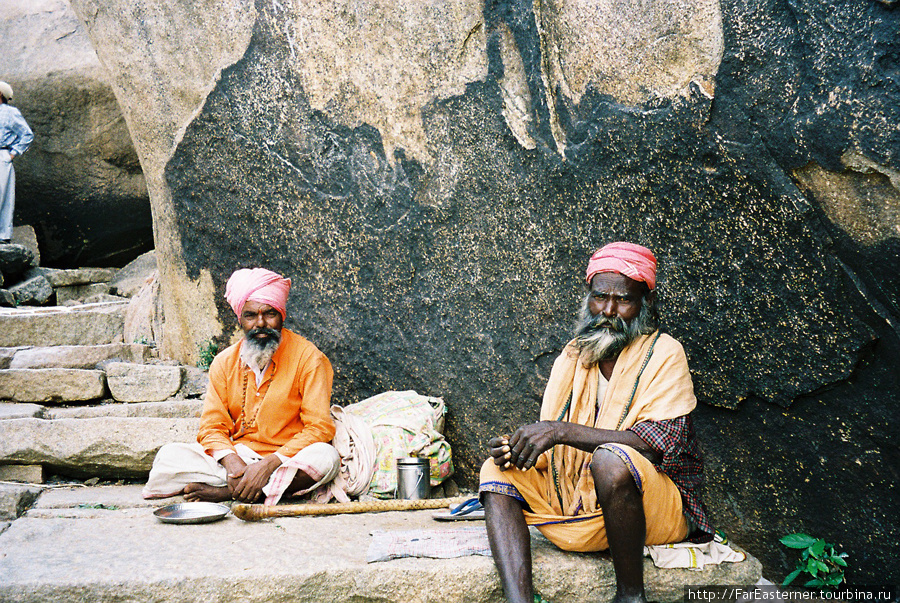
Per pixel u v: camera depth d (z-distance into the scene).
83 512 3.22
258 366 3.59
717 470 3.29
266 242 4.47
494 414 3.93
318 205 4.31
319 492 3.58
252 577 2.50
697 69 3.11
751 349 3.13
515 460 2.60
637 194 3.37
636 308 2.77
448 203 3.98
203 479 3.44
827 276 2.89
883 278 2.76
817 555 2.93
